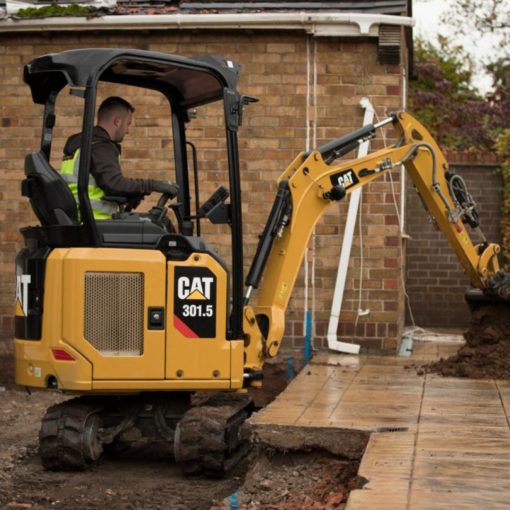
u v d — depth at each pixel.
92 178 7.66
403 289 14.24
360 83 12.27
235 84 7.82
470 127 23.66
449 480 6.00
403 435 7.44
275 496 6.89
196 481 7.62
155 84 8.56
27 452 8.59
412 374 10.71
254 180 12.43
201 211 7.88
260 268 8.29
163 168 12.55
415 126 9.75
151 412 8.02
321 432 7.67
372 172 9.25
